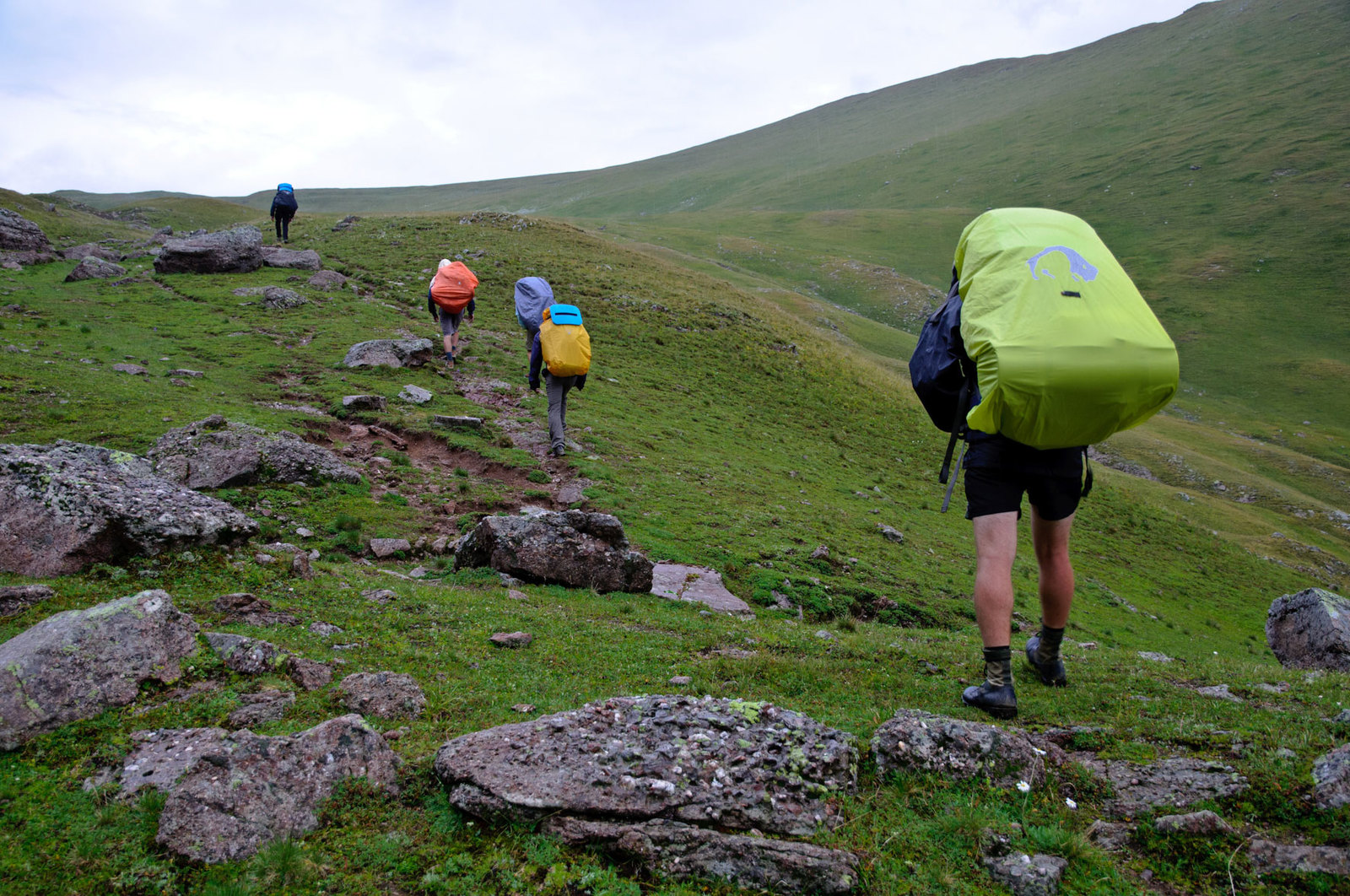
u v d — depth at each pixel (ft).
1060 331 16.10
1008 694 18.80
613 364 114.83
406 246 159.02
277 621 22.63
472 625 26.43
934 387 19.88
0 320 74.59
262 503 40.52
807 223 652.48
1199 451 293.64
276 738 13.80
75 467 25.86
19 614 19.83
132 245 155.43
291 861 11.51
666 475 69.31
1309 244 492.54
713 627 32.01
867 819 13.42
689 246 525.75
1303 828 12.63
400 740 16.02
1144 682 22.85
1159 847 12.62
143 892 11.03
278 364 74.23
